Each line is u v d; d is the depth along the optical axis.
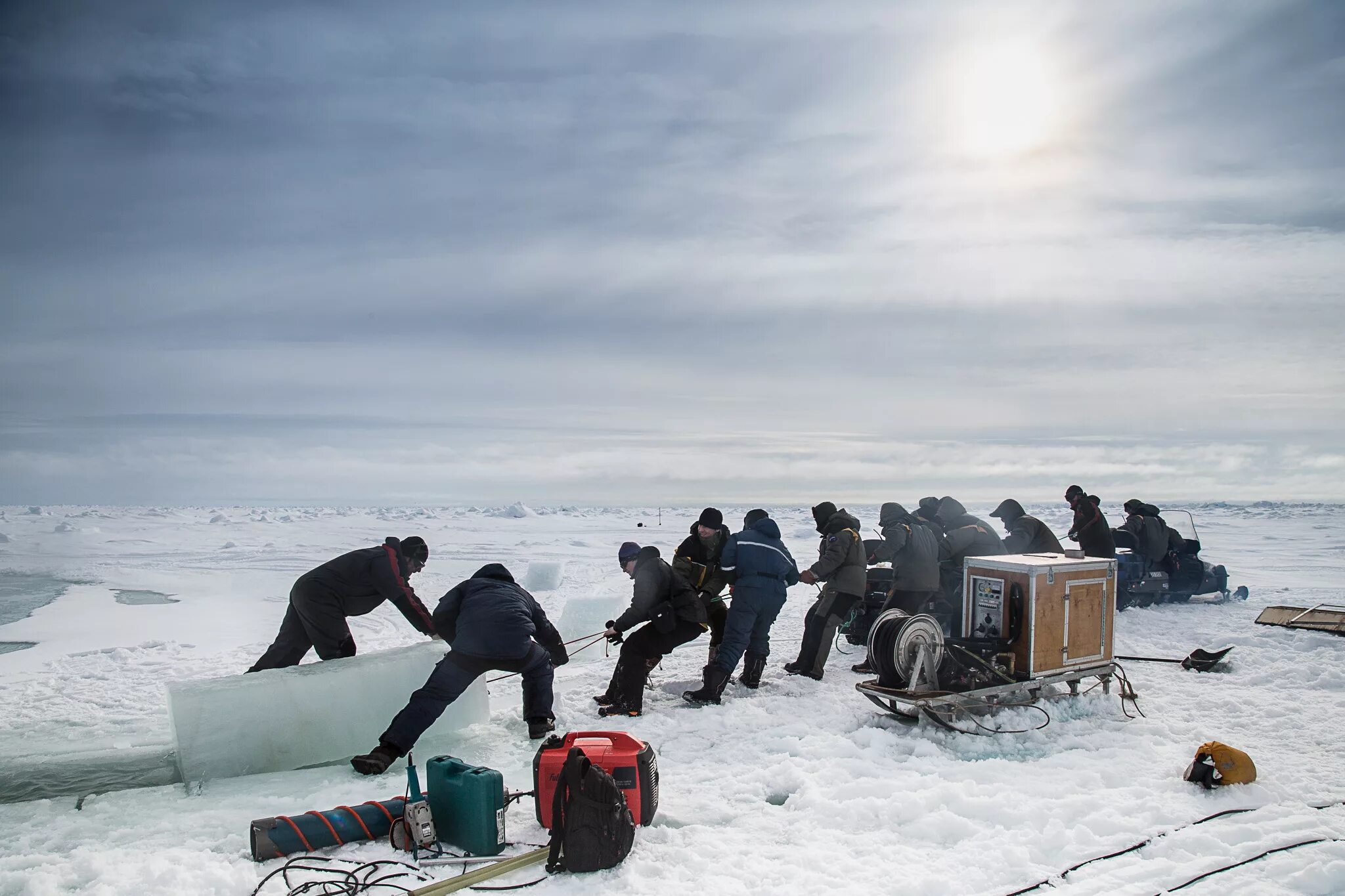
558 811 4.25
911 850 4.52
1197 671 8.79
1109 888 4.04
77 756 6.30
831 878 4.17
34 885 3.98
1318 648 9.58
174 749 6.15
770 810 5.11
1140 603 13.47
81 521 58.97
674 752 6.22
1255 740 6.44
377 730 6.26
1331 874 4.05
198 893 3.95
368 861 4.33
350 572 7.09
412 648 6.78
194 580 20.81
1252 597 14.91
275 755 5.90
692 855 4.42
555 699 7.55
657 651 7.31
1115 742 6.38
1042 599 7.05
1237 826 4.67
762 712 7.18
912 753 6.20
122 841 4.67
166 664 10.38
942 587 10.39
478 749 6.35
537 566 17.41
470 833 4.45
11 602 16.81
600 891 4.04
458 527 51.03
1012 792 5.20
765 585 7.79
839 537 8.52
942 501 10.64
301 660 7.37
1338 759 5.94
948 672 6.88
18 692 8.83
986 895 3.99
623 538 35.91
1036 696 7.14
